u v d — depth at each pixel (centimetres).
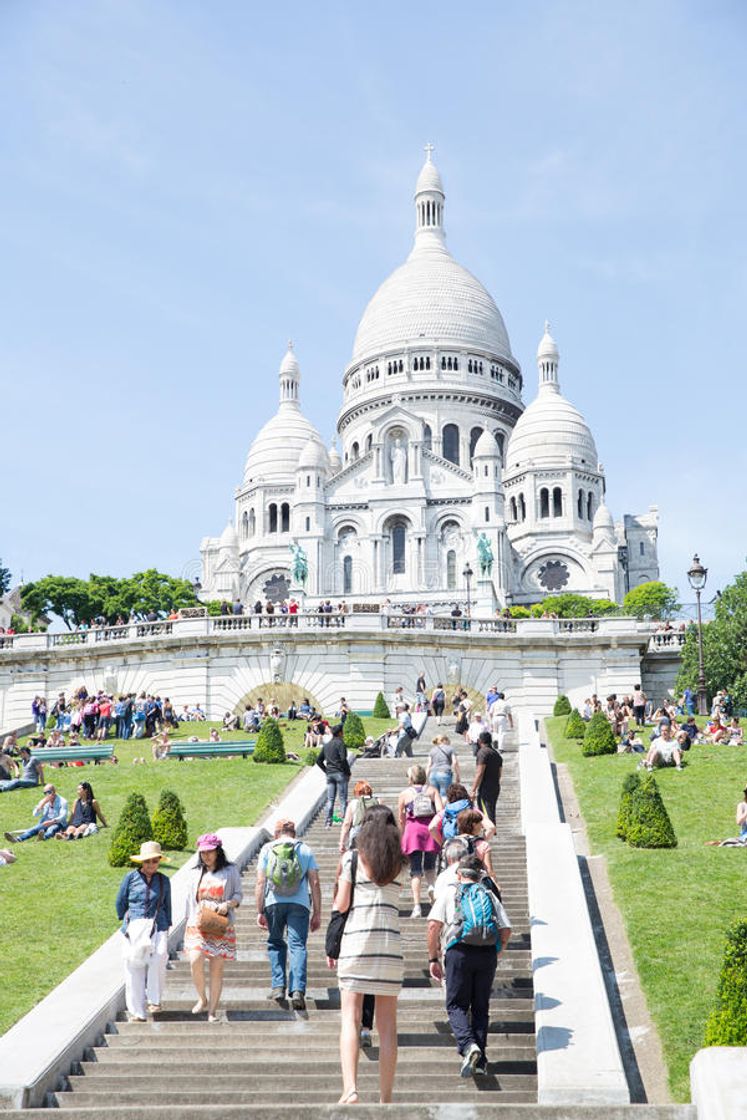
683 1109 1230
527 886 2261
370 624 5578
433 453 14388
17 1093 1495
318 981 1902
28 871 2627
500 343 17050
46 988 1933
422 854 2059
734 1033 1420
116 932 2106
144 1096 1525
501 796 3206
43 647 5856
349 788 3347
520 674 5750
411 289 17125
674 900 2175
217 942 1738
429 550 13925
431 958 1526
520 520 15288
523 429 15688
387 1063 1343
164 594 11788
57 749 4256
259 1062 1608
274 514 15400
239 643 5566
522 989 1831
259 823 3053
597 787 3266
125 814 2731
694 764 3447
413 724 4112
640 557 16262
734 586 5853
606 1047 1556
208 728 5141
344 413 16788
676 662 5978
